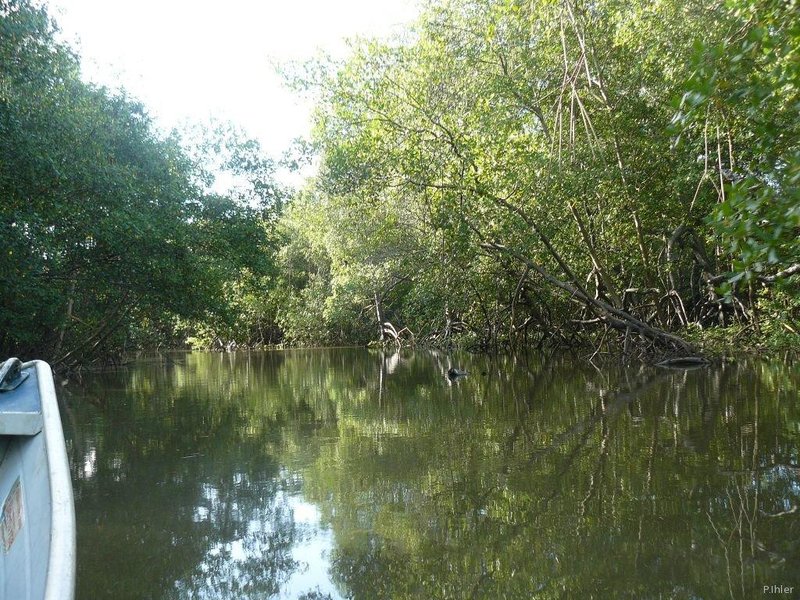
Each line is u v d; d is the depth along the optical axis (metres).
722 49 4.59
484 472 6.10
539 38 15.20
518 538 4.43
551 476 5.85
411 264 23.30
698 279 20.69
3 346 16.67
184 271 16.33
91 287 16.28
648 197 16.28
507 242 17.14
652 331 17.20
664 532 4.38
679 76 12.16
